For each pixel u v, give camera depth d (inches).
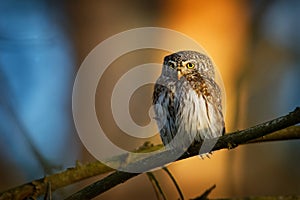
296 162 509.7
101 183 265.0
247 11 548.1
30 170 381.7
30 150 352.5
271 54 540.4
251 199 244.4
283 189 500.7
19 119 409.1
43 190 270.7
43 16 555.5
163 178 470.3
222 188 466.0
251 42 538.9
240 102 416.5
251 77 513.0
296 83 537.6
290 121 248.4
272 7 546.0
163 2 563.5
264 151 507.2
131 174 267.6
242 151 496.4
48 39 490.6
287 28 551.2
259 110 515.2
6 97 425.7
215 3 552.7
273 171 503.5
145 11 565.9
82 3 566.6
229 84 506.9
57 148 507.2
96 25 565.6
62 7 565.0
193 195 466.3
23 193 267.6
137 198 470.9
